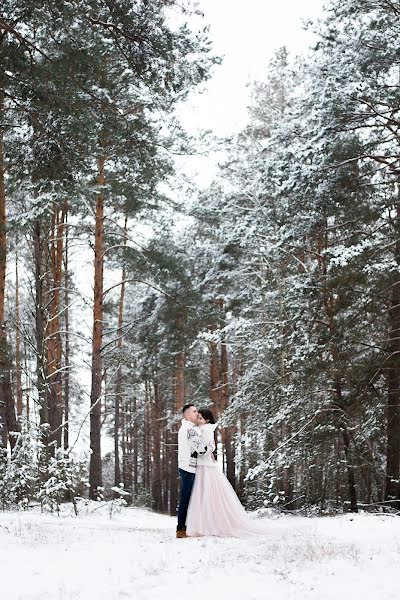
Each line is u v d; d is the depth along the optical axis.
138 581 5.89
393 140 17.64
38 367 17.66
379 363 17.31
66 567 6.63
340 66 16.88
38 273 20.02
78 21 12.16
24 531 9.55
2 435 25.84
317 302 18.66
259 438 20.89
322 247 21.08
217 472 9.70
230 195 26.38
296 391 18.77
